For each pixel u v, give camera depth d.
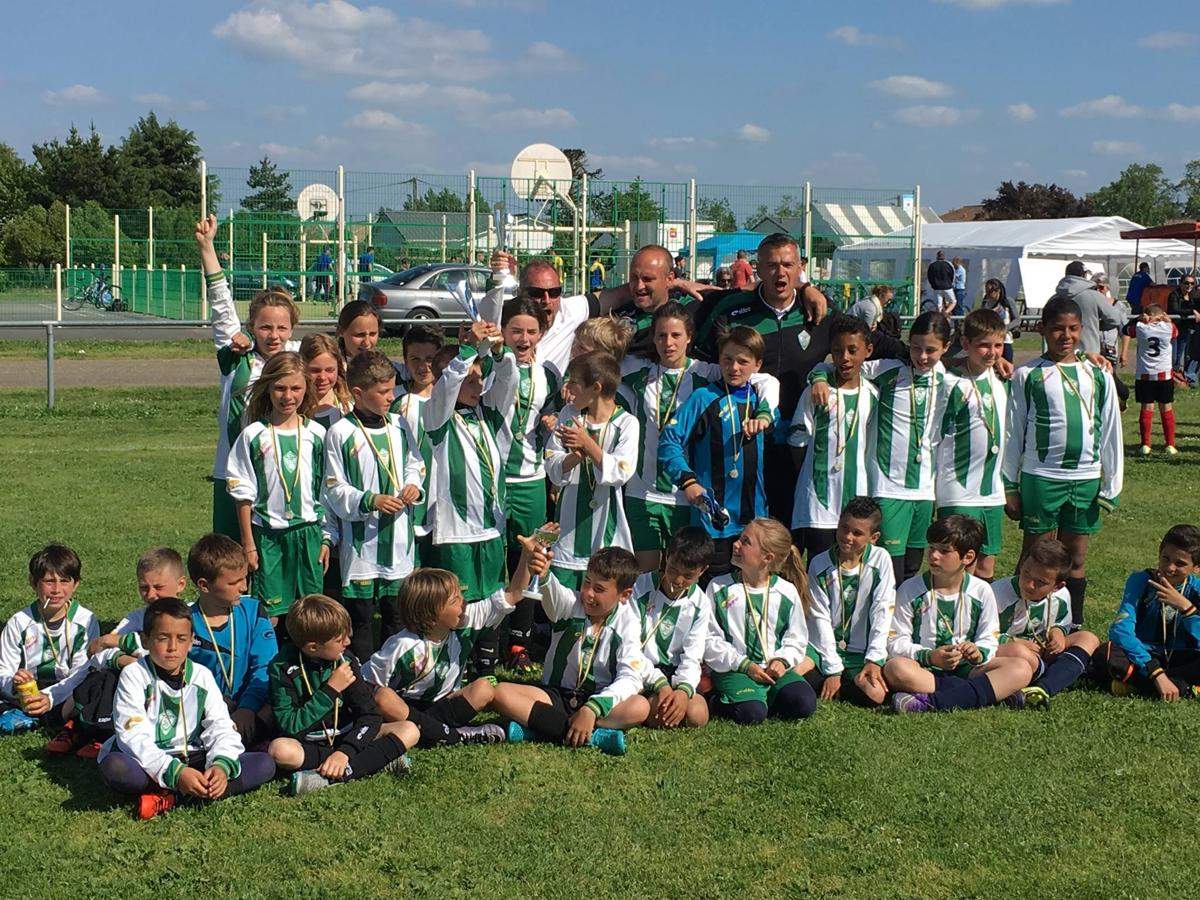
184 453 13.20
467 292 6.98
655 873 4.19
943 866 4.25
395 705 5.27
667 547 6.16
